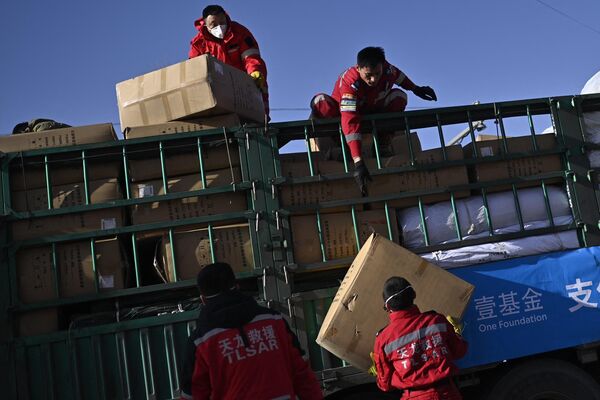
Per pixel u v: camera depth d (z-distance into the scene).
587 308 4.49
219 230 4.20
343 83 4.64
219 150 4.37
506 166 4.71
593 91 5.60
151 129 4.34
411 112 4.63
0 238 4.00
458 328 3.80
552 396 4.37
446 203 4.60
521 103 4.79
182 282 4.08
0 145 4.17
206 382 2.94
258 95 4.80
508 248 4.51
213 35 5.55
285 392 2.92
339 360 4.16
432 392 3.48
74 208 4.10
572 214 4.71
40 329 3.96
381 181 4.51
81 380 3.87
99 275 4.05
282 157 4.58
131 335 3.96
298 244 4.29
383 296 3.70
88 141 4.27
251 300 3.12
